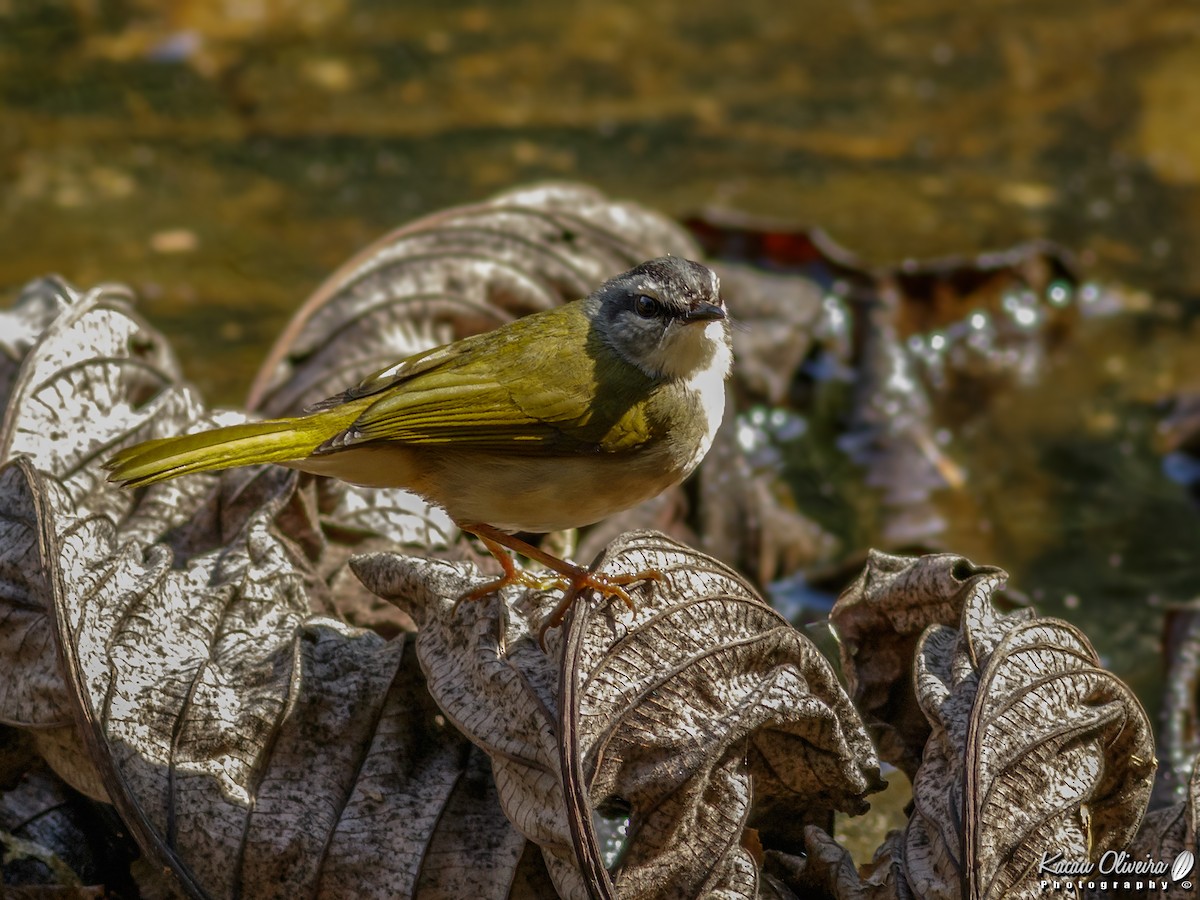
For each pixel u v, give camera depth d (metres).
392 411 8.60
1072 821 7.15
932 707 7.37
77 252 16.64
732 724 7.10
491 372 8.83
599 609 7.41
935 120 20.22
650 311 8.86
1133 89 20.81
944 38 22.34
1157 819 7.93
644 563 7.55
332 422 8.60
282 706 7.70
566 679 6.84
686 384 8.99
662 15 22.98
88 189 17.98
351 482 9.08
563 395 8.74
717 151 19.30
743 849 7.27
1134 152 19.44
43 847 7.98
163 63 20.80
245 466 9.20
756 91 20.89
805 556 12.54
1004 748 7.10
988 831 6.91
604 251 12.79
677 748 7.07
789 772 7.72
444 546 10.21
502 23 22.50
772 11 23.17
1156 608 12.19
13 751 8.18
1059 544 13.04
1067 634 7.75
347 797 7.60
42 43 21.05
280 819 7.41
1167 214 18.09
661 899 7.04
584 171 18.73
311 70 20.89
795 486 13.62
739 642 7.41
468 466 8.83
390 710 7.84
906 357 15.18
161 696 7.67
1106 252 17.30
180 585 8.31
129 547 8.41
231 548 8.75
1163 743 10.16
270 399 11.43
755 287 14.99
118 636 7.83
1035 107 20.50
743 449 13.40
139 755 7.47
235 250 16.92
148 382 10.30
